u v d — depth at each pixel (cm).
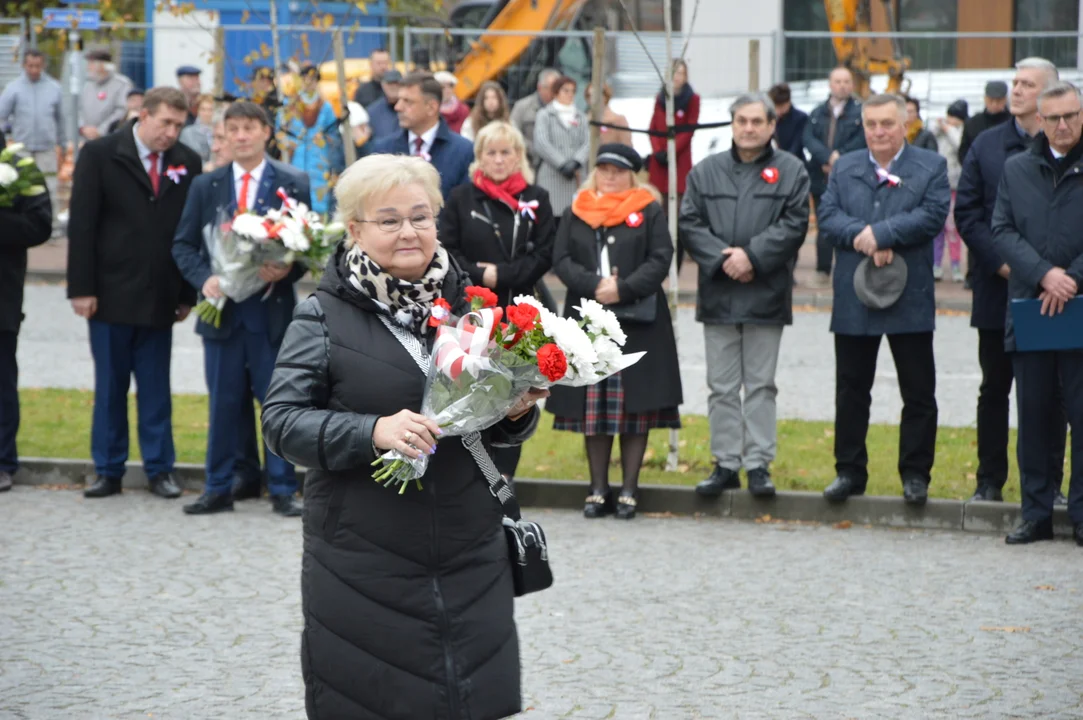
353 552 502
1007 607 886
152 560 988
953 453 1302
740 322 1130
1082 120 1011
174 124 1155
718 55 2358
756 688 739
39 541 1037
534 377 481
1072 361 1026
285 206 1105
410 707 496
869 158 1109
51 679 745
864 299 1090
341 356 507
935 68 2406
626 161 1134
